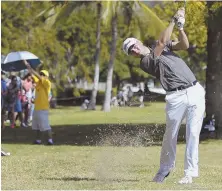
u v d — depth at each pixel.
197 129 12.16
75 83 68.50
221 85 26.31
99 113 45.53
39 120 24.39
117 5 46.44
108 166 15.27
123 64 71.94
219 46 26.47
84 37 66.31
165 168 12.73
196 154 12.19
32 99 36.47
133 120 32.41
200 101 12.18
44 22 53.22
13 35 55.03
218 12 23.55
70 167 15.78
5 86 32.66
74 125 34.97
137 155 17.77
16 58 33.97
